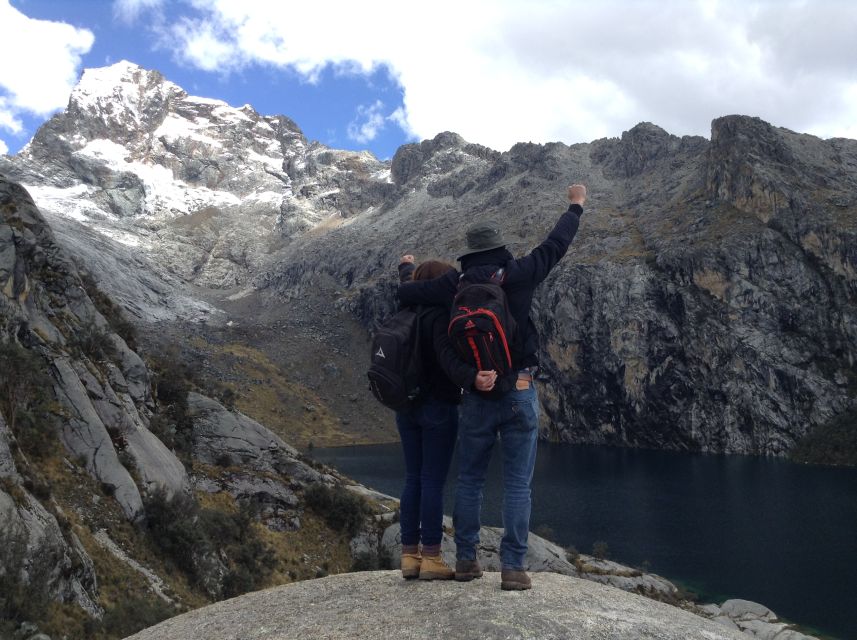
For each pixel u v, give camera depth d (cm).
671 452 15600
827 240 15750
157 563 3297
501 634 450
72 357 3803
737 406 15362
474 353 528
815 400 14688
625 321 16762
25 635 2002
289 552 4628
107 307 5309
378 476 11950
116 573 2906
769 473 12131
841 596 5375
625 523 8069
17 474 2655
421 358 590
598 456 14862
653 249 18162
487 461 586
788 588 5591
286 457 5659
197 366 19175
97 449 3444
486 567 4291
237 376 19712
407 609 519
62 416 3403
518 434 567
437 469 610
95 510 3167
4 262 3578
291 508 5119
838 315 15238
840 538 7225
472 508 588
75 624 2283
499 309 537
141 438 3941
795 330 15538
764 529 7681
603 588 606
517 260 576
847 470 12306
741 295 15888
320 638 484
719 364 15688
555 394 17650
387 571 683
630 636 464
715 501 9425
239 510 4722
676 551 6794
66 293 4356
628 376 16525
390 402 583
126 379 4569
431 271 617
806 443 14188
